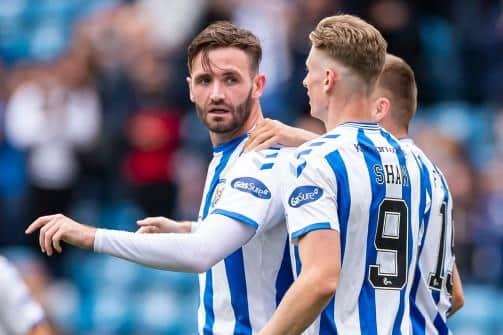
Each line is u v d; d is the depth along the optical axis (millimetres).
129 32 46312
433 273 19562
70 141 42562
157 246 18188
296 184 17781
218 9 45906
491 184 41938
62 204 42312
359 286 17984
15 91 44469
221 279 19516
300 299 17094
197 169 43438
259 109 20344
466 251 39812
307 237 17469
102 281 43688
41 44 57062
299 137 19422
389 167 18266
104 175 43062
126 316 42906
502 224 40906
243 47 19719
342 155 17922
